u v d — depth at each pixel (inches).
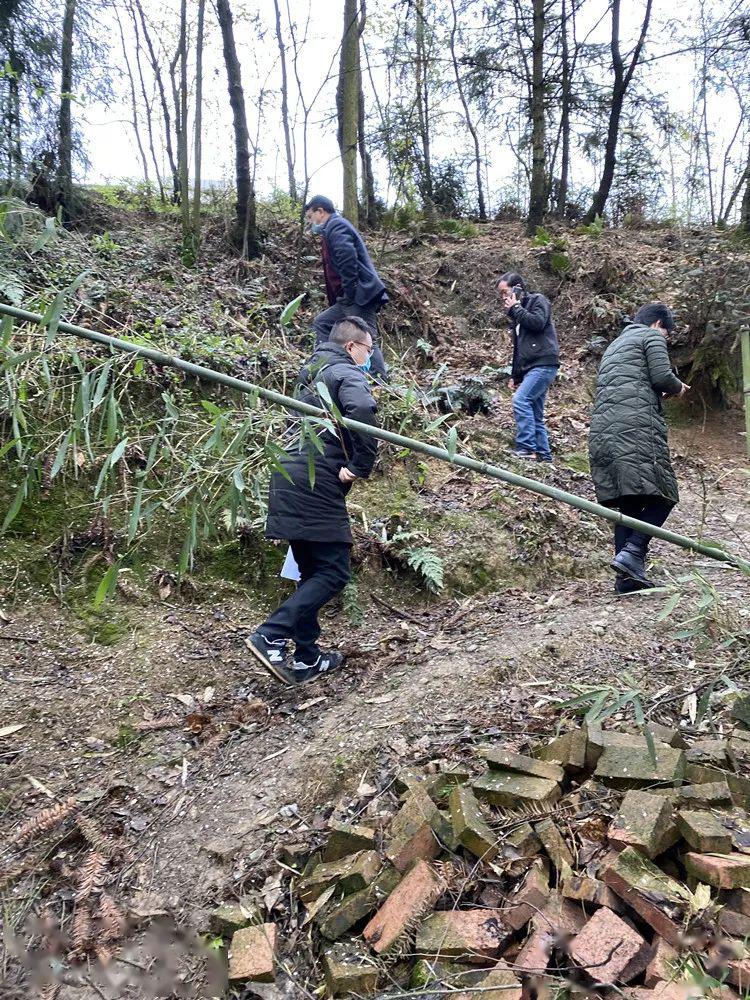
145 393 164.2
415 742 103.8
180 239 289.0
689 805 77.4
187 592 144.7
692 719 102.2
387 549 161.3
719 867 66.3
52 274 174.9
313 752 104.9
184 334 185.5
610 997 60.5
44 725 114.4
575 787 86.7
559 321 312.5
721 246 311.6
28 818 99.8
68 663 126.3
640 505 153.9
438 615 152.9
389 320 280.8
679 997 57.1
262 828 92.9
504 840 78.2
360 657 134.3
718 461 243.9
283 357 204.2
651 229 462.9
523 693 112.8
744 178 467.2
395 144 415.2
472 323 313.1
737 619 129.0
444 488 186.1
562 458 228.7
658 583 155.6
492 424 230.4
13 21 253.0
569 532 180.1
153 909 83.9
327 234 199.8
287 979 72.2
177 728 117.0
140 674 126.6
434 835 80.6
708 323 262.5
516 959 65.9
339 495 118.8
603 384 156.8
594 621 135.0
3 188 191.8
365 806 93.2
